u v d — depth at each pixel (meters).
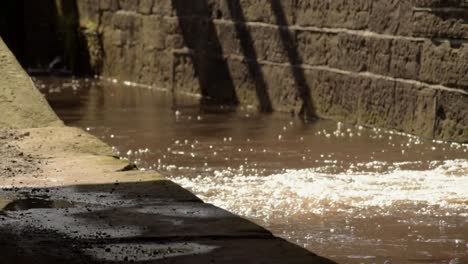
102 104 17.69
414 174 10.78
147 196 7.91
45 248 6.40
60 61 24.23
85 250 6.34
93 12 23.00
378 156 12.06
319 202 9.31
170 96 18.97
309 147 12.80
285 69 16.45
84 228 6.91
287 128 14.59
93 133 14.14
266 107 17.00
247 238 6.57
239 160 11.82
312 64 15.85
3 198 7.93
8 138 10.73
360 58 14.79
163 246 6.41
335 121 15.37
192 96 18.98
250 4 17.30
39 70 24.22
